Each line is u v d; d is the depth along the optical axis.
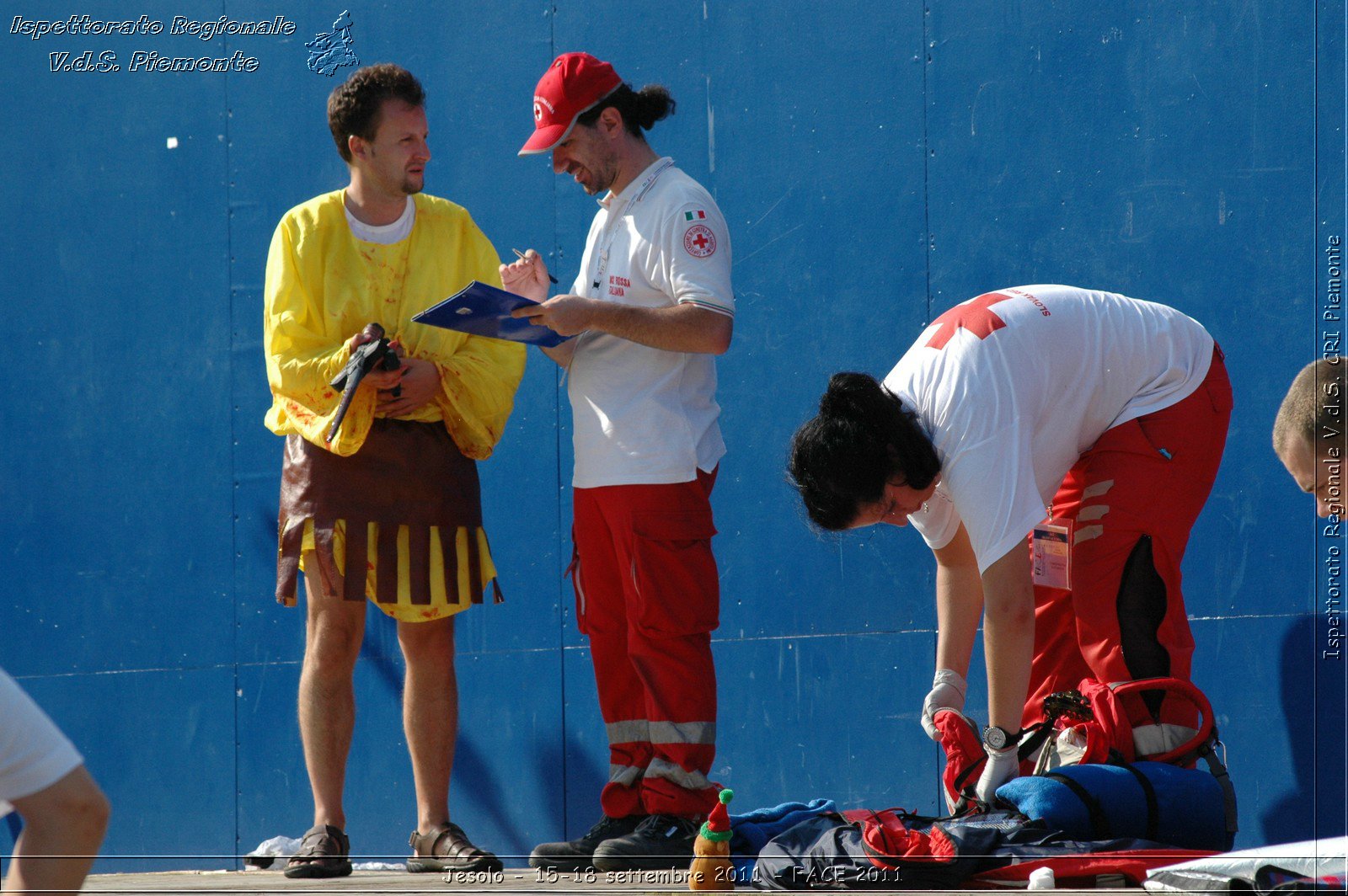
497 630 15.23
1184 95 13.23
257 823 15.90
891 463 9.87
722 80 14.64
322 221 11.92
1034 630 9.93
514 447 15.25
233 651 16.11
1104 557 10.68
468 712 15.27
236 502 16.20
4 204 16.89
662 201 11.22
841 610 14.13
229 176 16.36
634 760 11.62
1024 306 10.80
